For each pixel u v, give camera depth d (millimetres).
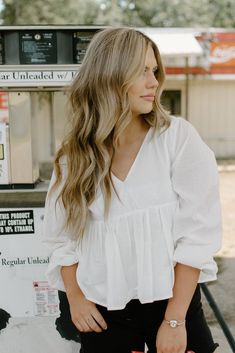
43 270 1971
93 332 1420
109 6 11594
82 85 1309
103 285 1360
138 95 1283
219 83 12219
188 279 1294
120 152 1340
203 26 12836
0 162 1957
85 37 1906
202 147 1321
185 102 12242
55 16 11164
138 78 1271
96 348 1426
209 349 1422
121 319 1398
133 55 1244
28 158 1951
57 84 1891
